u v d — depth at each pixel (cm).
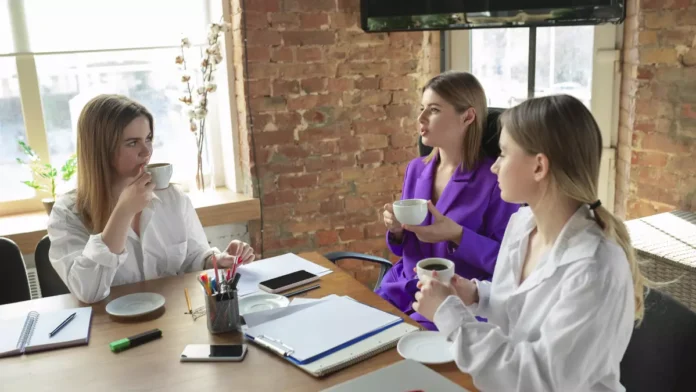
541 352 105
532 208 122
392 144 301
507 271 134
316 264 182
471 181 191
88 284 159
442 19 255
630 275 110
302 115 282
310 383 116
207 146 305
